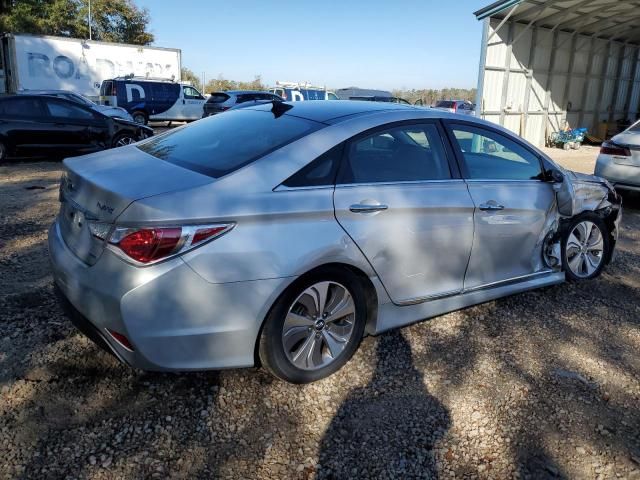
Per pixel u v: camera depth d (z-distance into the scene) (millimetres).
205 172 2748
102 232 2469
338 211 2838
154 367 2498
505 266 3834
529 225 3889
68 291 2639
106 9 41094
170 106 22750
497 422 2748
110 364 3045
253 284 2559
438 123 3500
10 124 10547
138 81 21938
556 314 4059
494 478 2381
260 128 3203
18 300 3760
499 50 15930
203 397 2807
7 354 3078
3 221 5906
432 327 3732
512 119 17359
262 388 2914
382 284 3105
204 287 2455
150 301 2379
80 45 22781
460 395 2961
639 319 4047
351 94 28547
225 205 2520
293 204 2697
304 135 2979
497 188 3668
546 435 2670
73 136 11266
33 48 21734
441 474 2389
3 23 35219
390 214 3045
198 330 2492
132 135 12203
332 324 3000
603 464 2494
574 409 2889
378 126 3176
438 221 3285
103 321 2459
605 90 21344
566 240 4441
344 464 2412
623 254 5684
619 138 7664
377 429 2652
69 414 2617
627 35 20312
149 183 2586
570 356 3443
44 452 2361
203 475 2299
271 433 2582
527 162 4000
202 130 3457
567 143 18438
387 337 3545
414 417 2756
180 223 2404
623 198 8688
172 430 2557
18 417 2572
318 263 2752
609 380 3188
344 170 2963
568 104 19719
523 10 15297
